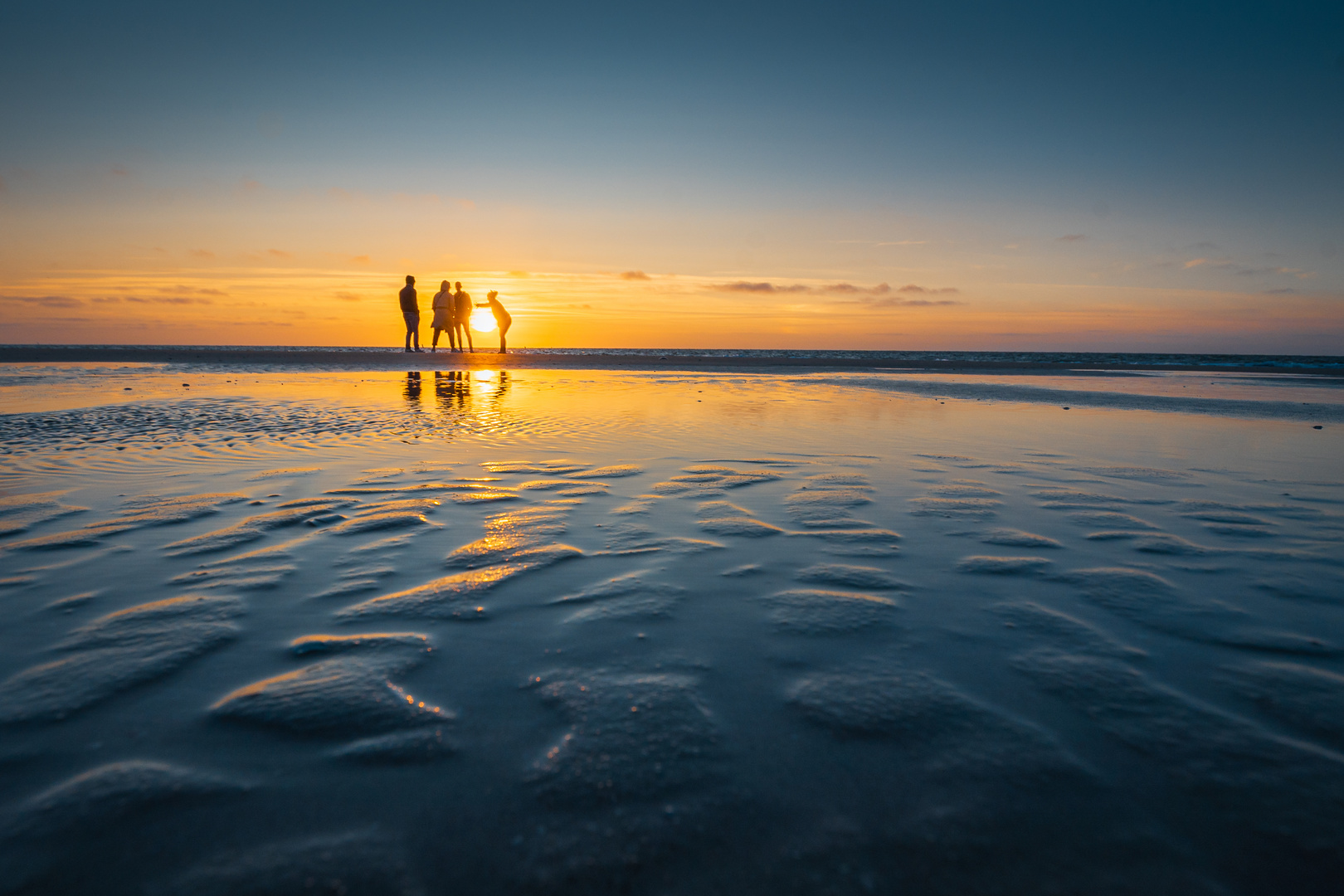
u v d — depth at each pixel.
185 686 1.55
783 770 1.27
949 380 14.16
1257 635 1.84
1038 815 1.16
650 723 1.41
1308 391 11.98
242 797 1.19
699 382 12.42
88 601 2.04
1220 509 3.24
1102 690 1.55
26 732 1.36
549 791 1.21
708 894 1.00
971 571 2.36
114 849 1.07
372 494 3.47
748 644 1.79
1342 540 2.74
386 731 1.38
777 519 3.05
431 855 1.07
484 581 2.24
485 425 6.11
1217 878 1.04
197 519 2.96
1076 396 10.19
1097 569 2.37
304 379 11.73
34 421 5.93
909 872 1.05
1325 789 1.22
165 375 12.42
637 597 2.10
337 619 1.93
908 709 1.47
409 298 18.70
